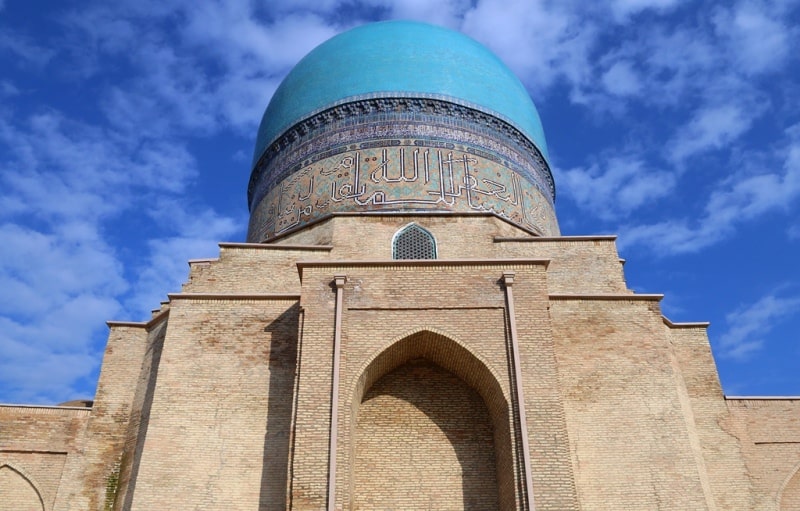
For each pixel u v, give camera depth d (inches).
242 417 512.4
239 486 487.8
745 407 590.6
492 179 708.7
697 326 602.9
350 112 733.3
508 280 506.3
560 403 464.8
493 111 749.3
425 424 513.7
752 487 545.6
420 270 517.7
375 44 785.6
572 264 609.0
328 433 455.2
